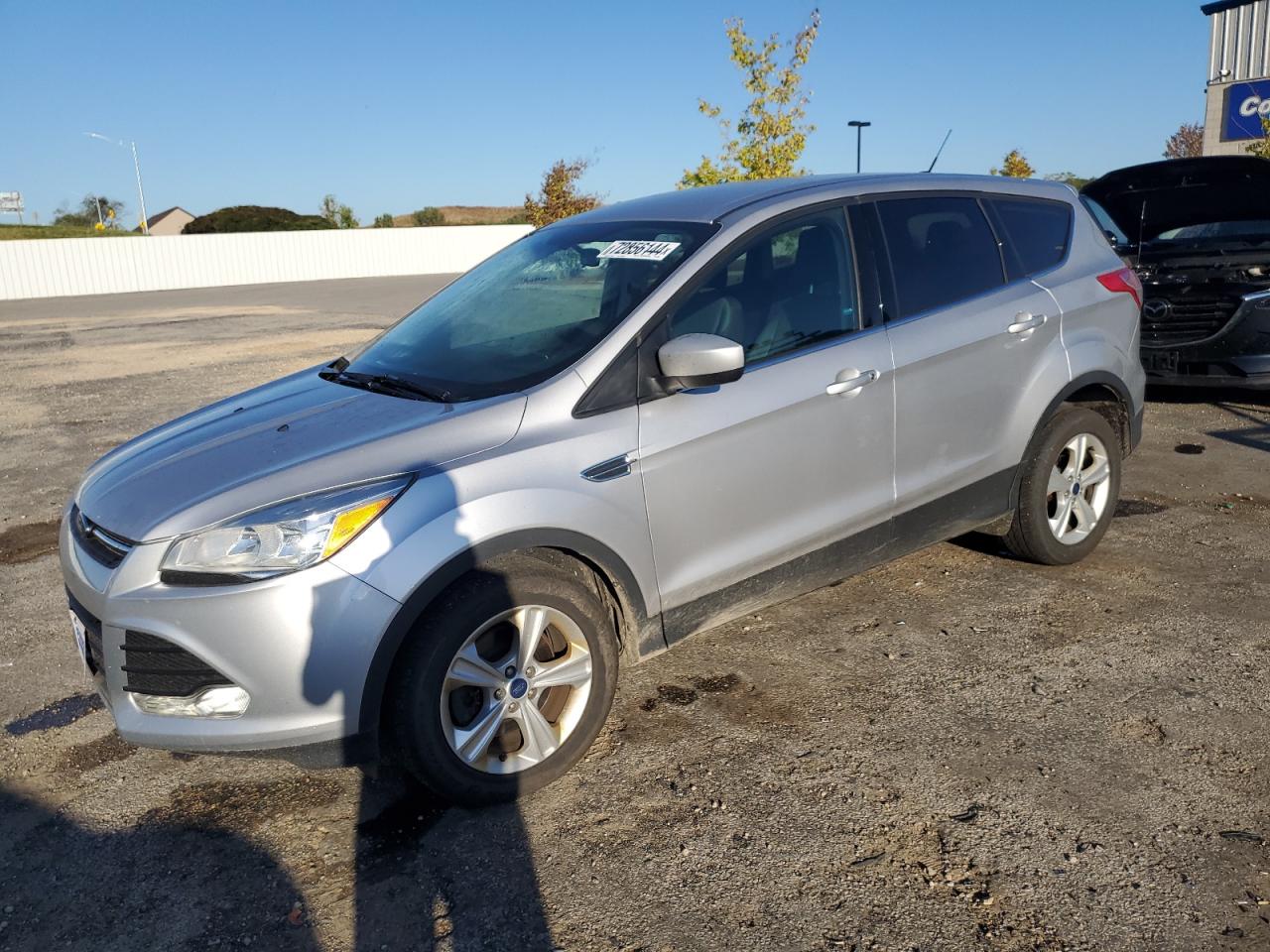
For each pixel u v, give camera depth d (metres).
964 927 2.49
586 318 3.43
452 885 2.74
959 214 4.29
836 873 2.71
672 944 2.48
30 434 9.30
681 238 3.62
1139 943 2.40
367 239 43.94
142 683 2.83
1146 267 7.74
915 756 3.26
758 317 3.57
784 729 3.48
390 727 2.91
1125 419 4.82
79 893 2.77
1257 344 7.24
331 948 2.52
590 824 2.98
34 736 3.68
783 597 3.77
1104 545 5.12
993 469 4.28
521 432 3.06
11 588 5.21
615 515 3.16
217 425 3.49
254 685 2.72
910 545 4.10
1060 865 2.70
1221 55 20.20
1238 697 3.54
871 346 3.80
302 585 2.70
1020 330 4.24
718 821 2.97
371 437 3.03
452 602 2.88
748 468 3.46
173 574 2.76
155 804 3.21
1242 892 2.56
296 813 3.13
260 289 35.97
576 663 3.16
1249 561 4.83
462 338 3.71
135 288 38.72
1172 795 2.98
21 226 61.31
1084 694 3.61
